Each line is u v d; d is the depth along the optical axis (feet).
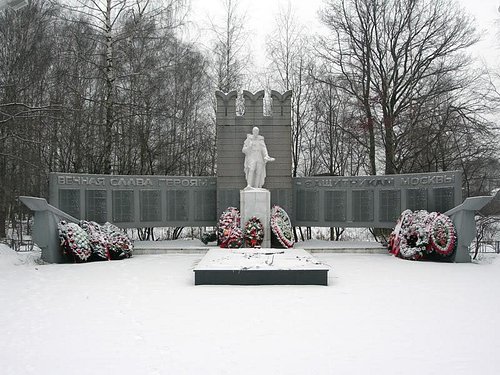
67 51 74.54
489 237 89.56
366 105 85.61
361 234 101.09
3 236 76.64
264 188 60.08
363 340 20.98
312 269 34.91
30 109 56.70
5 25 72.84
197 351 19.47
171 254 54.44
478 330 22.54
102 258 49.37
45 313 26.05
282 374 16.93
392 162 83.35
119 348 19.88
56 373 17.07
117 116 76.84
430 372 17.08
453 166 85.71
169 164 88.22
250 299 29.73
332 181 60.95
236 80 97.81
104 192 57.62
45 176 71.56
